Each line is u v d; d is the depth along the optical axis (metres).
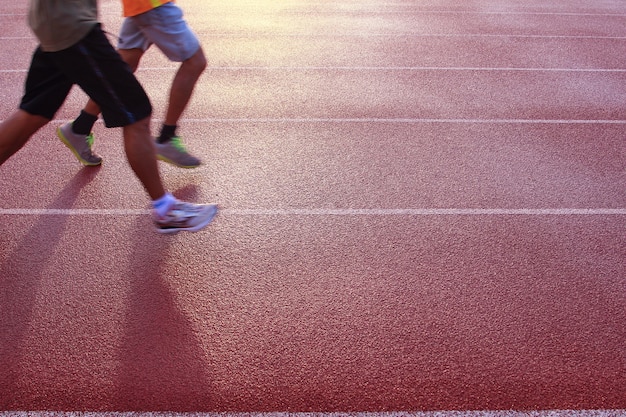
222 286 2.79
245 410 2.16
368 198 3.57
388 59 6.20
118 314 2.61
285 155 4.06
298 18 7.82
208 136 4.32
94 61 2.50
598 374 2.35
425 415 2.15
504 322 2.61
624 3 9.51
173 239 3.14
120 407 2.16
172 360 2.37
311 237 3.18
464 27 7.61
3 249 3.03
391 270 2.93
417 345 2.46
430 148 4.22
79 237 3.15
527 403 2.21
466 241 3.19
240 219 3.32
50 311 2.62
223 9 8.32
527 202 3.58
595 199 3.64
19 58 6.11
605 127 4.68
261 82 5.44
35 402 2.18
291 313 2.62
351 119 4.68
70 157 3.98
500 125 4.64
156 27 3.15
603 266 3.02
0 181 3.67
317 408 2.16
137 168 2.72
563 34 7.44
